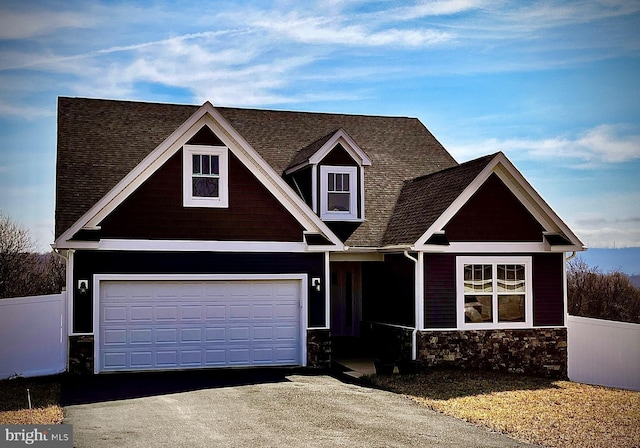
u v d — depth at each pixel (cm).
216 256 1794
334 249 1866
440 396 1469
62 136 2077
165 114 2331
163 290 1767
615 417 1316
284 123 2477
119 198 1725
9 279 3575
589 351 1900
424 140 2577
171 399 1376
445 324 1848
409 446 1052
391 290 2009
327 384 1584
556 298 1947
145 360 1747
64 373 1691
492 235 1894
